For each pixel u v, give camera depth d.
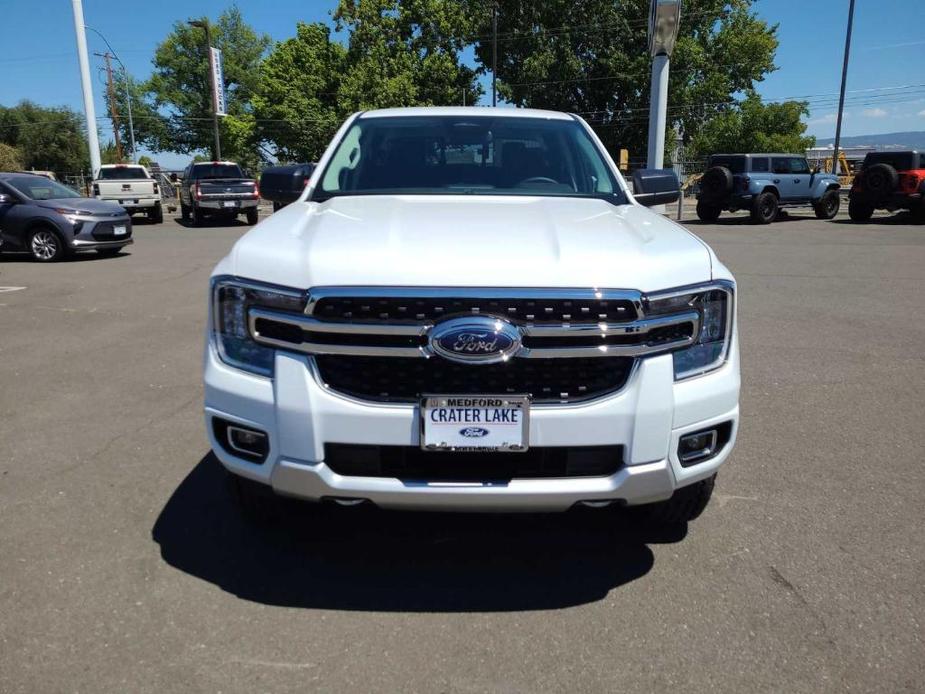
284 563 2.98
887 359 6.02
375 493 2.49
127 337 6.92
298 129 42.88
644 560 3.02
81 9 22.97
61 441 4.28
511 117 4.25
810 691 2.25
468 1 47.44
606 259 2.52
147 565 2.95
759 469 3.89
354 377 2.49
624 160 20.27
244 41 70.25
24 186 13.02
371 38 43.22
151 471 3.86
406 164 3.91
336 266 2.46
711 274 2.66
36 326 7.42
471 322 2.38
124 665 2.35
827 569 2.93
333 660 2.39
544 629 2.56
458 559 3.03
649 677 2.32
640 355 2.50
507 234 2.73
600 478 2.52
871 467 3.91
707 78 45.12
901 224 19.17
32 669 2.32
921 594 2.76
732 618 2.62
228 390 2.61
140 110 70.94
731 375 2.70
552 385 2.48
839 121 29.94
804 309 8.03
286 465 2.52
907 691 2.25
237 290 2.60
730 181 19.69
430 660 2.39
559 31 45.84
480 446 2.44
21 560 2.97
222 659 2.39
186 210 23.55
